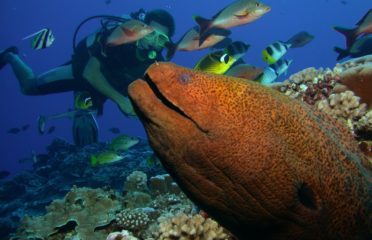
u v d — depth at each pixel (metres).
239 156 0.49
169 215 1.08
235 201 0.52
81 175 3.01
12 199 3.57
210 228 0.91
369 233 0.62
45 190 3.10
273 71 1.92
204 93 0.49
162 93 0.47
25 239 1.38
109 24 2.30
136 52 2.19
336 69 1.15
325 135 0.58
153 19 2.28
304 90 1.16
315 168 0.54
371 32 1.78
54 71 2.77
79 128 2.95
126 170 2.77
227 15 1.66
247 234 0.58
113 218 1.33
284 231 0.55
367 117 0.93
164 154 0.50
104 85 2.31
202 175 0.50
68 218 1.37
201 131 0.48
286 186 0.51
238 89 0.52
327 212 0.56
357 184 0.59
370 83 1.04
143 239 1.15
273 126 0.52
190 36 1.77
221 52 1.56
